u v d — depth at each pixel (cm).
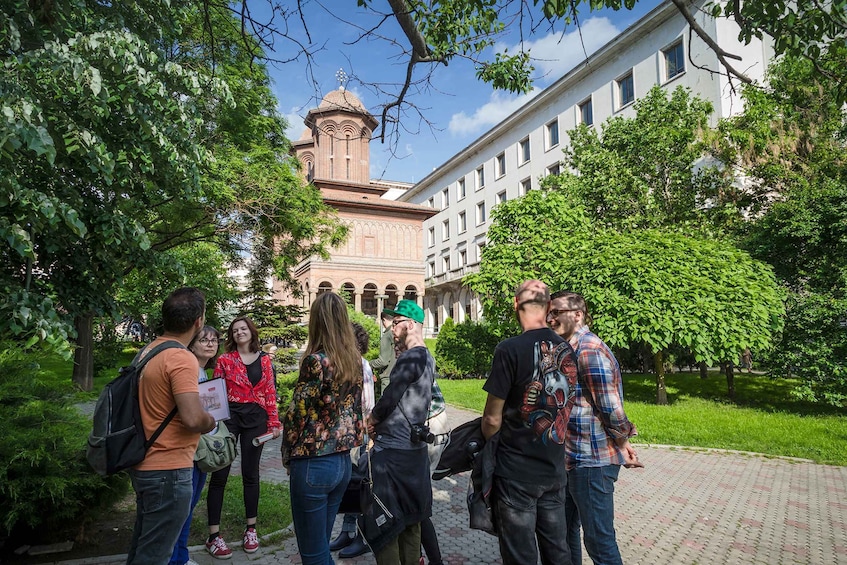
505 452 279
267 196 1478
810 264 1262
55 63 464
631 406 1256
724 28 2395
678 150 1598
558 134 3719
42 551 414
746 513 545
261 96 1493
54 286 618
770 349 1201
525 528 271
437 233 5566
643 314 1147
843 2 397
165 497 263
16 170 461
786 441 877
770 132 1505
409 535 326
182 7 688
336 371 287
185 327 286
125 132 592
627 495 610
